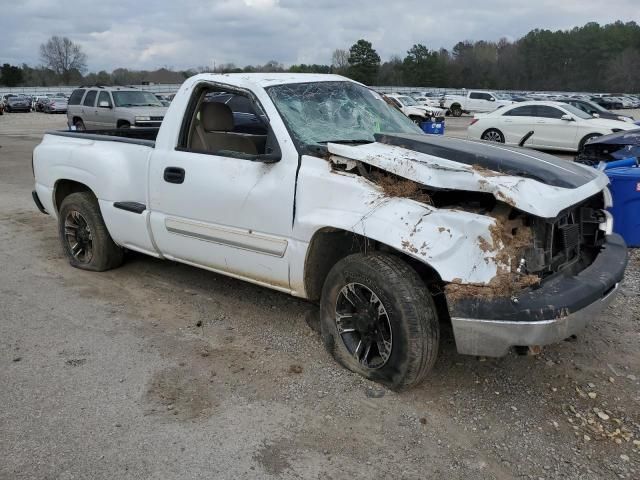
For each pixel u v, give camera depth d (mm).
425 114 23453
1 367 3826
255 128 5340
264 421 3262
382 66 105688
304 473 2855
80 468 2867
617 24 110375
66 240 5852
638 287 5344
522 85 109500
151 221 4832
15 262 6062
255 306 4852
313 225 3646
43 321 4559
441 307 3967
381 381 3553
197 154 4445
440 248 3119
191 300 4988
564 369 3852
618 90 101188
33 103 50281
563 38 107250
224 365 3871
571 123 16047
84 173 5398
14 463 2895
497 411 3371
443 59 109812
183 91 4637
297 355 4000
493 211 3234
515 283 3057
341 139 4094
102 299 5016
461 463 2934
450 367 3844
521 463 2939
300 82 4418
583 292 3199
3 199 9523
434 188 3234
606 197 4020
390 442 3092
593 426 3244
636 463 2943
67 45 106062
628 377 3762
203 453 2990
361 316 3580
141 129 6551
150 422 3240
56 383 3631
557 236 3375
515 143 17078
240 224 4129
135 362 3904
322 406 3400
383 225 3289
